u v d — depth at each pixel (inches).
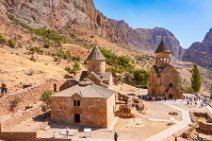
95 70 2385.6
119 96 2536.9
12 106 1854.1
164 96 2977.4
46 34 7268.7
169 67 3038.9
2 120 1525.6
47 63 3973.9
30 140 1441.9
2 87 2133.4
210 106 2608.3
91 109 1724.9
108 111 1753.2
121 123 1845.5
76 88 1875.0
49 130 1609.3
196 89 3553.2
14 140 1450.5
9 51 3964.1
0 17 6279.5
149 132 1684.3
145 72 4483.3
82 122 1738.4
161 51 3088.1
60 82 2546.8
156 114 2207.2
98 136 1545.3
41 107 1943.9
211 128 1849.2
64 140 1414.9
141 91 3501.5
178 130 1756.9
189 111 2353.6
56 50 5413.4
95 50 2429.9
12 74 2701.8
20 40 5206.7
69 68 3897.6
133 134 1624.0
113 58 6254.9
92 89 1840.6
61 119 1776.6
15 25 6427.2
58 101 1779.0
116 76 4384.8
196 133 1797.5
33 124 1669.5
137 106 2303.2
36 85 2210.9
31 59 3833.7
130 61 7327.8
